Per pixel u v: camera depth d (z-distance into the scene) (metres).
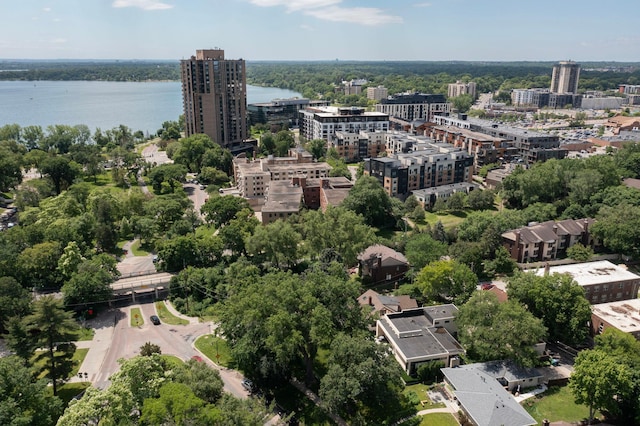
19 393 81.25
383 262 153.88
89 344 123.56
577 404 92.88
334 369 89.94
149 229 184.50
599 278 135.62
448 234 177.00
